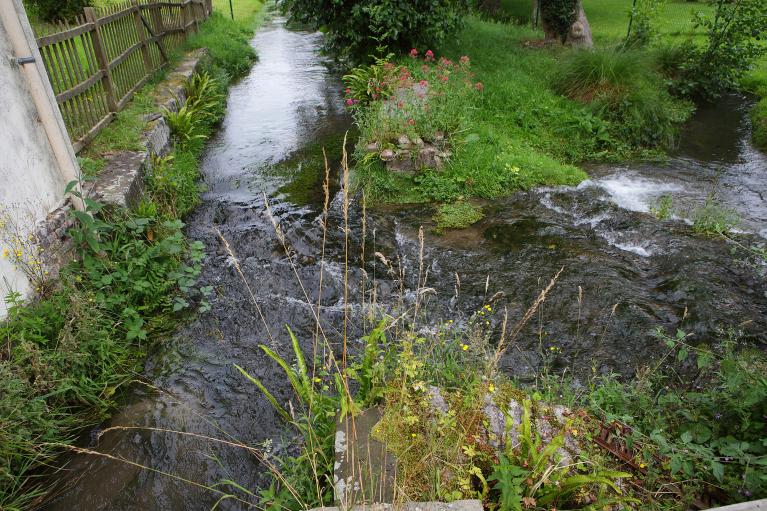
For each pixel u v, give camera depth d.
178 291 4.64
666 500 2.42
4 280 3.37
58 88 5.28
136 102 7.37
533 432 2.67
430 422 2.60
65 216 4.10
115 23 7.33
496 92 8.61
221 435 3.29
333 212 6.06
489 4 17.33
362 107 8.32
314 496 2.46
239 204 6.21
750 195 6.51
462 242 5.54
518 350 4.01
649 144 8.18
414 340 3.46
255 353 4.01
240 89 11.01
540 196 6.44
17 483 2.85
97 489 2.92
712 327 4.09
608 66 8.60
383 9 8.70
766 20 9.21
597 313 4.37
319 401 2.85
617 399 3.10
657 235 5.46
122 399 3.54
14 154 3.56
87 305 3.77
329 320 4.37
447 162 6.65
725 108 9.78
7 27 3.57
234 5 20.38
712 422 2.74
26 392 3.05
